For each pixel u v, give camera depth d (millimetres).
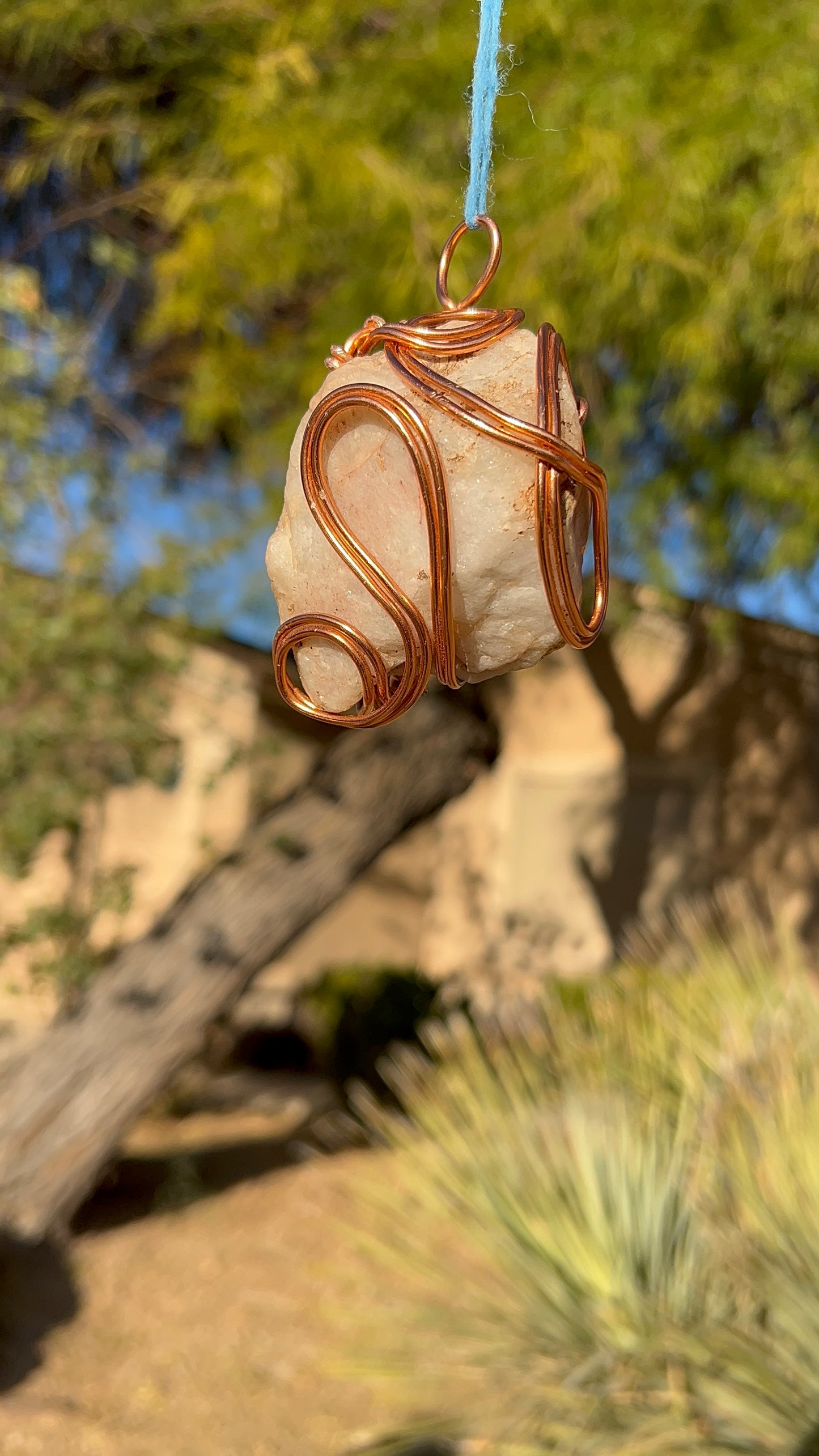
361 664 800
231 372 4926
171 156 5129
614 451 4820
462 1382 2762
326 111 4246
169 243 5496
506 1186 2801
